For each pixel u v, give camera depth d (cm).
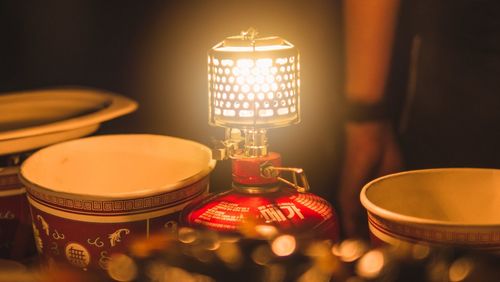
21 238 82
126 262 63
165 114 103
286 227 65
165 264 62
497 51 84
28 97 94
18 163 81
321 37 94
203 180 74
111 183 82
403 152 91
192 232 63
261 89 68
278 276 61
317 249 62
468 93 87
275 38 70
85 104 93
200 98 101
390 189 70
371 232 66
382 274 60
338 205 93
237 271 61
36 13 107
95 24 104
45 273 74
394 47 88
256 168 69
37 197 72
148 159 82
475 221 71
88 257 71
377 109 90
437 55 87
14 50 108
